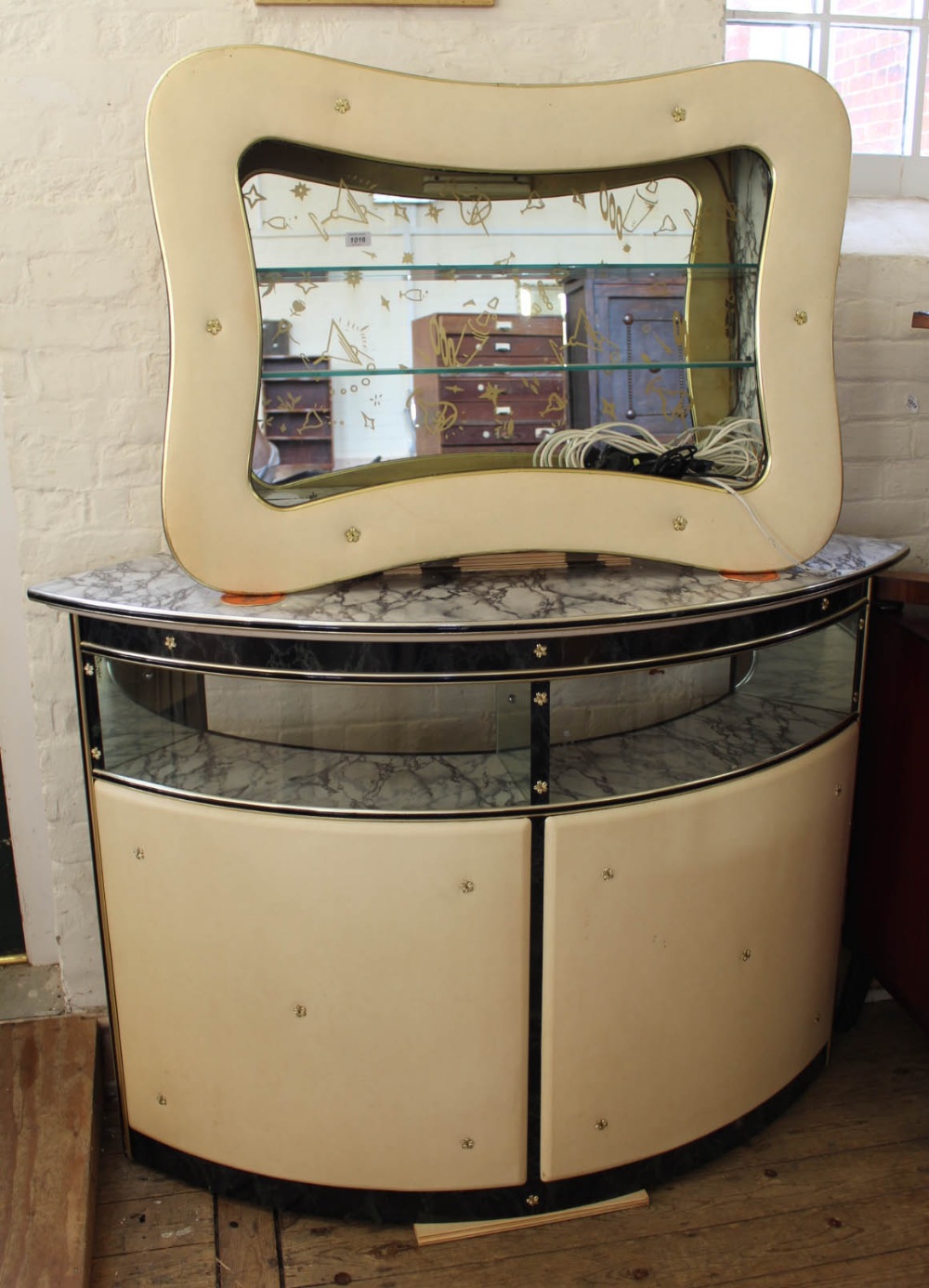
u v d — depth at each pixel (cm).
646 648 131
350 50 158
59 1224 140
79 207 157
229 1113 147
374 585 143
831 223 136
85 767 146
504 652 126
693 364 142
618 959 139
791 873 153
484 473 136
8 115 153
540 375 140
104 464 166
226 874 136
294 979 137
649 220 138
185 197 123
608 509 138
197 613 128
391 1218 147
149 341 163
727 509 141
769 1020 158
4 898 195
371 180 131
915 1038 192
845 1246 146
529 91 129
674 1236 148
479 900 132
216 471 129
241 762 135
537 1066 141
